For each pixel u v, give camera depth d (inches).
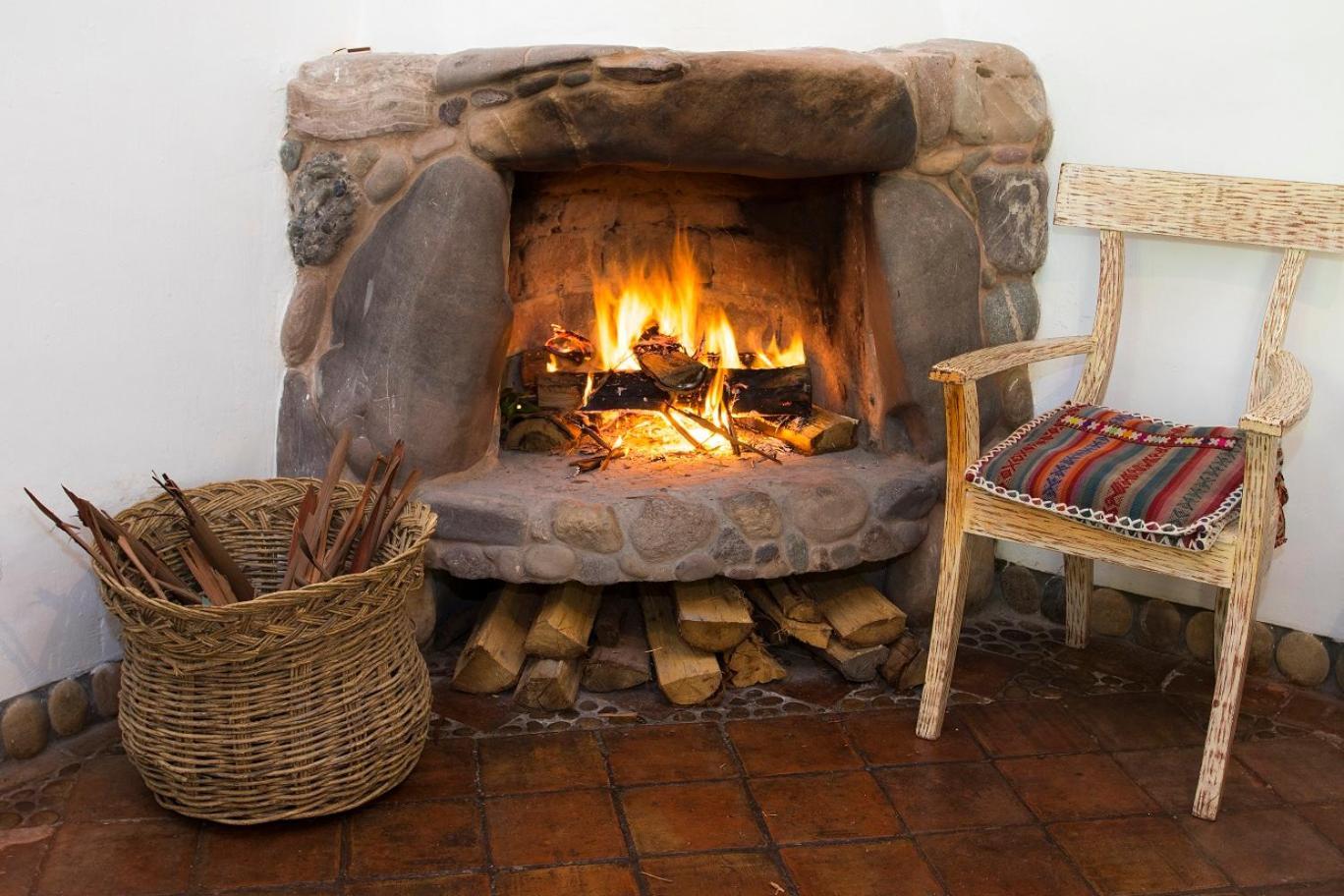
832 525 96.4
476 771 85.7
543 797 82.8
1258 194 89.7
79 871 73.9
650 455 105.3
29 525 82.3
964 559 87.9
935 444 102.1
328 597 73.4
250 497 87.8
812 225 106.0
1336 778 87.0
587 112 86.2
